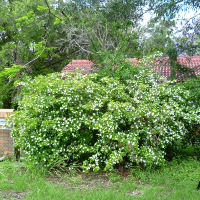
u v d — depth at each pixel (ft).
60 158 21.22
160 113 21.31
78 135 21.30
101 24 42.98
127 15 30.40
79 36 42.24
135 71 27.40
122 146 20.86
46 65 56.54
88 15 41.01
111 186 17.74
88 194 15.80
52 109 22.62
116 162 20.18
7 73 28.58
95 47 37.88
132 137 20.40
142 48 42.96
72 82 22.47
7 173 19.58
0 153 25.35
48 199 14.56
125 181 18.31
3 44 49.85
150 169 20.43
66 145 22.72
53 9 46.75
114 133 20.67
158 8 23.61
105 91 22.17
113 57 30.01
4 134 25.21
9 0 50.19
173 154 24.89
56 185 17.49
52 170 21.53
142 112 20.49
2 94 45.78
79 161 22.99
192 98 25.04
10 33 49.85
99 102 21.13
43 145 21.15
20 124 22.20
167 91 23.52
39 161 21.54
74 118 21.25
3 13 45.50
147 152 20.18
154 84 23.75
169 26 24.88
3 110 25.86
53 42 52.01
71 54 56.54
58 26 48.26
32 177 18.83
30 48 47.78
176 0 22.48
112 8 31.19
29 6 44.93
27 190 16.46
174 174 19.17
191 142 25.77
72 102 21.52
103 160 21.59
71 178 19.27
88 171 20.84
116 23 34.83
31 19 38.19
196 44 24.85
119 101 22.89
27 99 22.57
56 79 23.26
